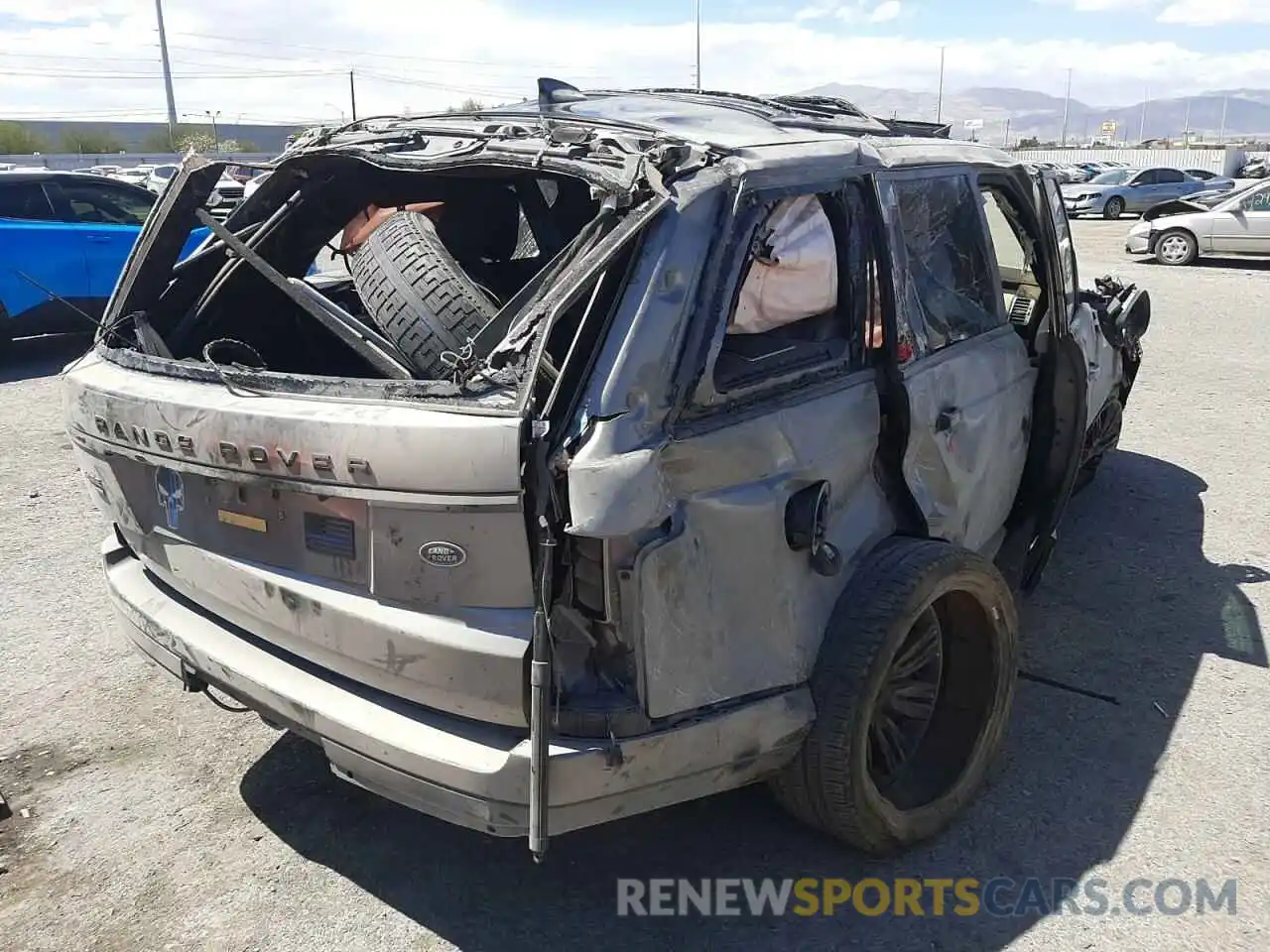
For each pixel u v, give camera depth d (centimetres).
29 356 1023
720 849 315
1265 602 474
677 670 242
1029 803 335
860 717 278
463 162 282
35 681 407
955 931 282
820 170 290
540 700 225
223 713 388
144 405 270
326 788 344
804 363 283
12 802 335
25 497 614
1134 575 502
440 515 228
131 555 336
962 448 339
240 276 373
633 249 246
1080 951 274
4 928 282
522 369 230
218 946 277
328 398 245
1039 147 6838
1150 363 941
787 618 267
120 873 304
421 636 236
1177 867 306
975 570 306
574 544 230
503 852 314
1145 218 1939
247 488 260
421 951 275
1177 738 370
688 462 239
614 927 283
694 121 330
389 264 287
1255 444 702
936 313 340
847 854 313
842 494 288
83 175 999
